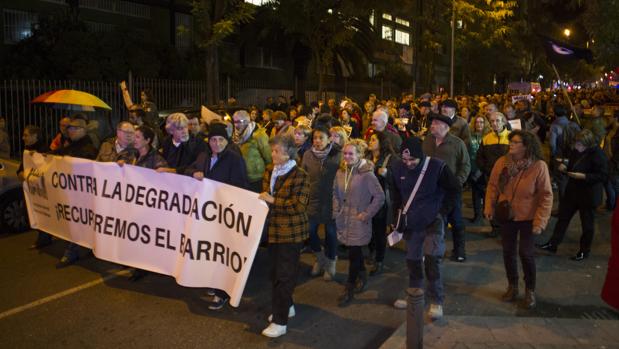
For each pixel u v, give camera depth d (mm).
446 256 7512
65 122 7617
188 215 5730
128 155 6832
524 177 5570
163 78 19500
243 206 5238
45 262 7309
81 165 6727
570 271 6891
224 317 5551
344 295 5883
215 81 15492
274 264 5211
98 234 6539
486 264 7152
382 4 20625
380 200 5703
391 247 8148
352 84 33906
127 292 6234
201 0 14664
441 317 5227
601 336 4781
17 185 8688
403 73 38219
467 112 12086
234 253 5320
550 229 8836
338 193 5922
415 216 5250
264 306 5855
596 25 17172
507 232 5805
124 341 5000
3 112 14625
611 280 3219
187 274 5648
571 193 7406
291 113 12680
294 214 5105
